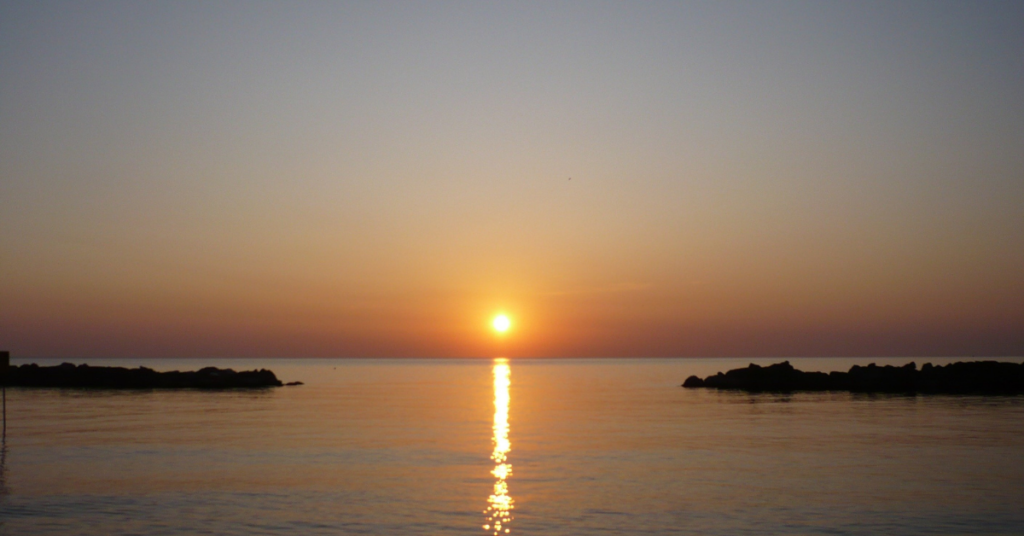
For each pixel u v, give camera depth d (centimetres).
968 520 1894
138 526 1823
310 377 14675
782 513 1970
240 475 2502
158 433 3678
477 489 2288
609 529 1819
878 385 7881
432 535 1759
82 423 4147
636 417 4800
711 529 1817
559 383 11369
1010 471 2570
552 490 2273
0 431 3731
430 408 5703
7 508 2000
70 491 2217
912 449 3122
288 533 1770
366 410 5419
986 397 6669
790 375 8631
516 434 3781
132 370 9056
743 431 3878
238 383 9225
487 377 14800
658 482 2402
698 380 9506
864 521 1888
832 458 2891
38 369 8869
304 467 2680
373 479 2447
